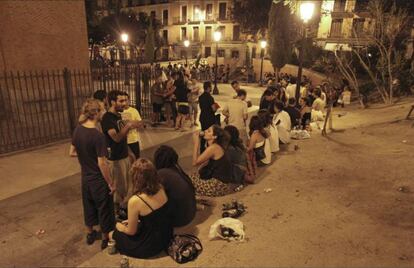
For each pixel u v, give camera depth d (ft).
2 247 11.73
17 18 26.61
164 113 34.19
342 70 52.42
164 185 11.40
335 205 14.83
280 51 76.13
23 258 11.12
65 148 24.49
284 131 25.16
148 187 10.36
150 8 184.03
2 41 27.20
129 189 14.08
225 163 15.79
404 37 51.11
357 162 20.94
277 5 74.28
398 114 35.65
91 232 11.89
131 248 10.88
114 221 11.82
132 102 40.29
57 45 29.55
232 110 21.75
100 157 10.59
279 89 31.50
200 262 10.75
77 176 18.74
